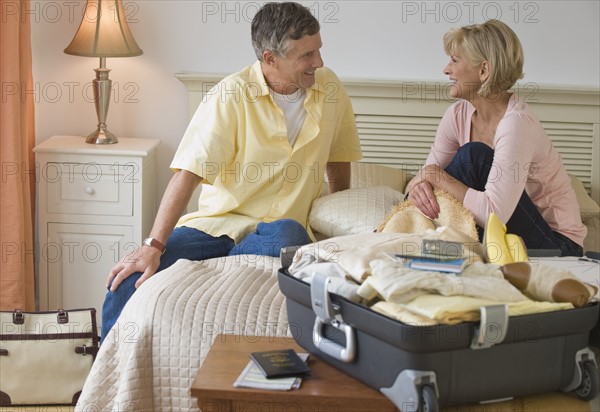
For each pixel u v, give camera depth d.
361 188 3.00
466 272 1.64
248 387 1.60
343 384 1.63
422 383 1.50
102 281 3.48
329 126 2.91
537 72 3.64
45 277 3.50
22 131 3.31
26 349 2.91
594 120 3.55
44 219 3.43
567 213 2.70
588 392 1.63
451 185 2.50
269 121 2.79
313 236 2.90
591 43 3.62
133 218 3.43
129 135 3.72
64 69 3.67
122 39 3.42
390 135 3.60
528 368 1.58
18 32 3.20
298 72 2.74
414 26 3.62
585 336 1.63
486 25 2.64
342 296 1.63
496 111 2.73
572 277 1.63
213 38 3.65
